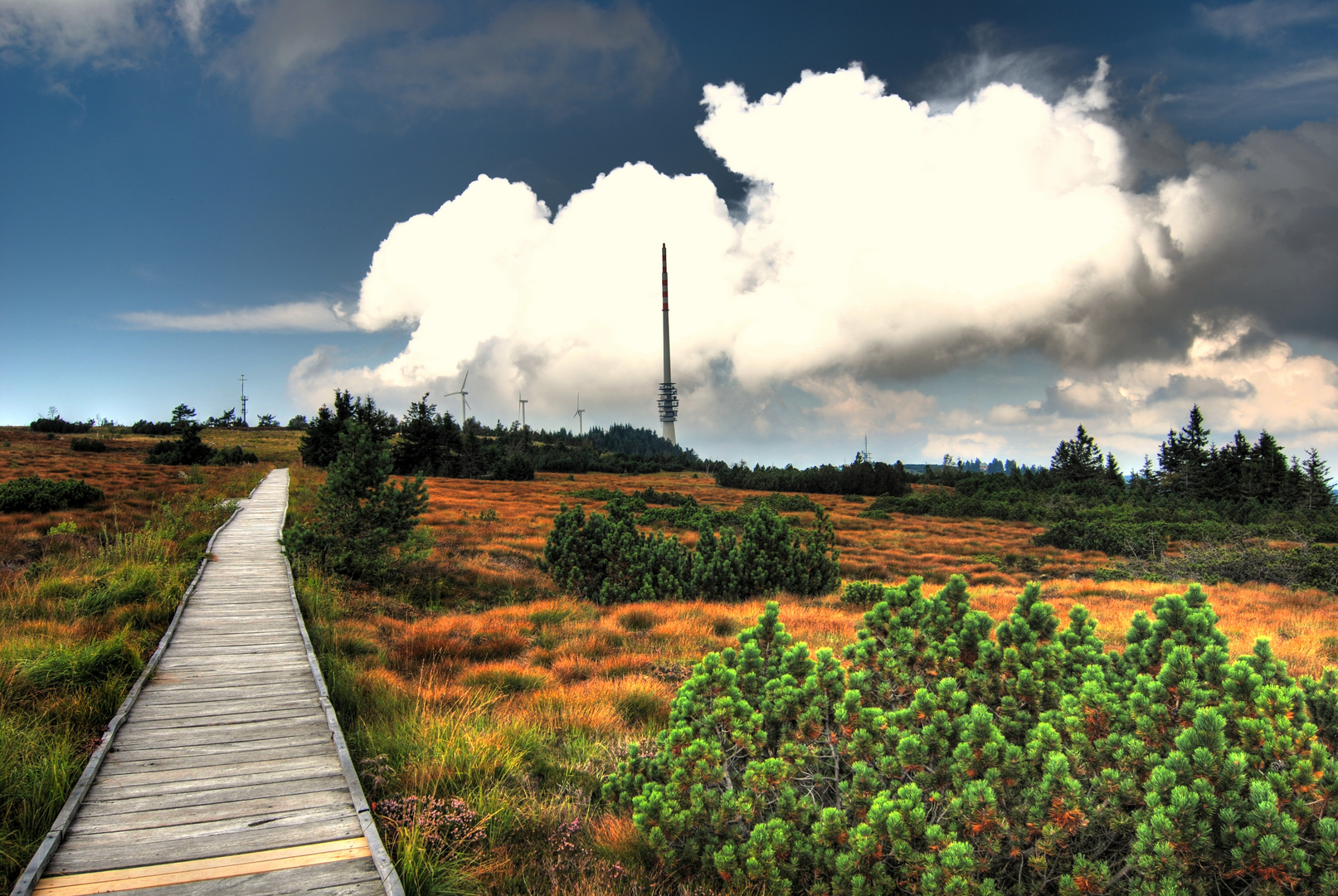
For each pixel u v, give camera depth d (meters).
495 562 20.78
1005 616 14.23
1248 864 2.81
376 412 62.09
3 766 4.87
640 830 4.27
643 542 18.59
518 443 103.50
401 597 15.75
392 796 5.07
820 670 4.59
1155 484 93.19
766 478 85.50
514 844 4.82
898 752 3.65
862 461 87.69
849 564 25.61
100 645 7.74
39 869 3.93
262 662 8.43
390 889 3.85
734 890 3.85
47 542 16.64
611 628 12.72
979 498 65.94
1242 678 3.62
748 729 4.26
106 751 5.65
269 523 21.39
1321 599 17.75
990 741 3.49
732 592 17.06
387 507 16.41
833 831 3.60
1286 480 75.75
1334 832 2.78
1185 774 3.07
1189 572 22.83
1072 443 94.94
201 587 12.67
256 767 5.55
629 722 7.68
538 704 7.91
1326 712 3.86
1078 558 30.53
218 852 4.29
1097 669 4.10
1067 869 3.40
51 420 74.81
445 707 7.51
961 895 3.03
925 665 4.58
